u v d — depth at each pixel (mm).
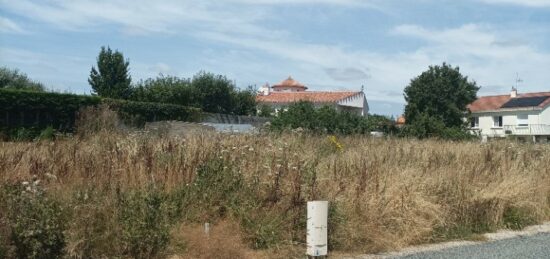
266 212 8383
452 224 10312
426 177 11062
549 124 61031
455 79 51188
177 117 32312
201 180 8531
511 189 11805
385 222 9328
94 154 9484
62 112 25594
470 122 60969
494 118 65000
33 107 24766
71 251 6527
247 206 8328
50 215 6535
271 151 10523
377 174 10367
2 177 7641
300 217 8430
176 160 9336
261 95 59688
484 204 11070
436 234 9914
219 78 46594
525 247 9320
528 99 64125
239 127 20516
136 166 8773
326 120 22656
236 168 9078
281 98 59219
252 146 11102
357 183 9766
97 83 53844
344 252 8578
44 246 6395
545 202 12531
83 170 8477
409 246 9320
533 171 13648
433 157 13453
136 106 29766
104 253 6875
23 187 6887
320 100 58062
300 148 12641
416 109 51031
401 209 9656
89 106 23312
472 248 9227
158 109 31094
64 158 9148
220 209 8328
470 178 11734
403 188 10102
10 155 9188
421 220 9766
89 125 18516
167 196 7980
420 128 31953
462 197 10836
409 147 15102
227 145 10906
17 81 50219
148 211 7195
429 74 51469
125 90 52250
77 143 10766
